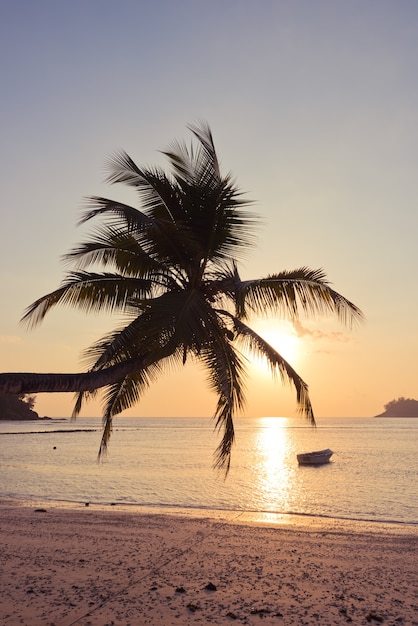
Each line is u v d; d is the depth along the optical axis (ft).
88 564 35.45
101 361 26.71
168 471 156.66
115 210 26.61
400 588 30.89
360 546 42.27
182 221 30.53
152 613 25.88
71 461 196.34
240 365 30.04
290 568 35.06
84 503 76.23
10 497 94.79
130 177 31.68
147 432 601.21
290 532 47.85
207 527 49.85
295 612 26.45
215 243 31.42
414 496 105.60
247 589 30.25
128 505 77.41
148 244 30.94
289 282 33.55
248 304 34.19
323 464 187.11
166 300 26.08
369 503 95.45
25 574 32.60
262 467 177.37
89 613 25.67
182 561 36.65
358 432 602.85
